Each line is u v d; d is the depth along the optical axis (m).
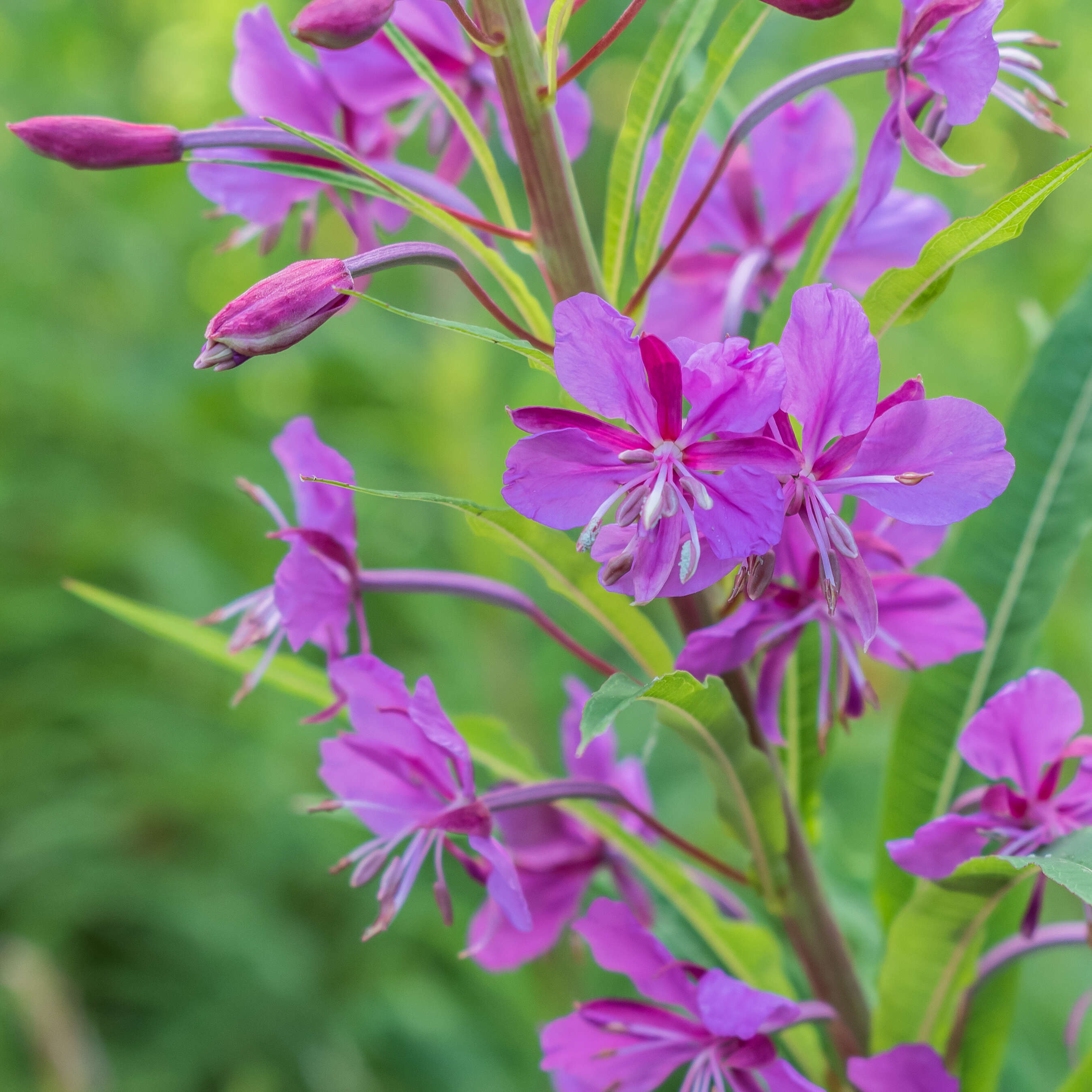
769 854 0.33
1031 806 0.31
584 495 0.30
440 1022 0.67
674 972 0.32
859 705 0.32
